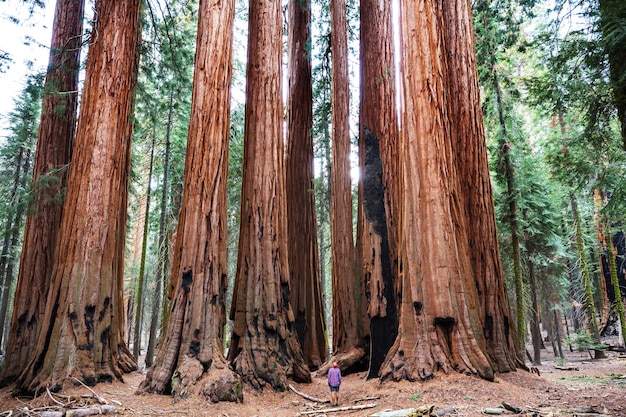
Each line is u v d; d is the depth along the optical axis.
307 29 17.34
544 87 10.95
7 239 20.69
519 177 17.62
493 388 7.63
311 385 10.26
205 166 10.09
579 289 26.45
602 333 25.20
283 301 10.67
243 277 10.75
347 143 15.51
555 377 12.52
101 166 10.96
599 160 11.91
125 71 11.76
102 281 10.54
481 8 15.50
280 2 12.55
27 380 9.36
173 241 18.62
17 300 11.50
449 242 9.08
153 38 16.42
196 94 10.46
